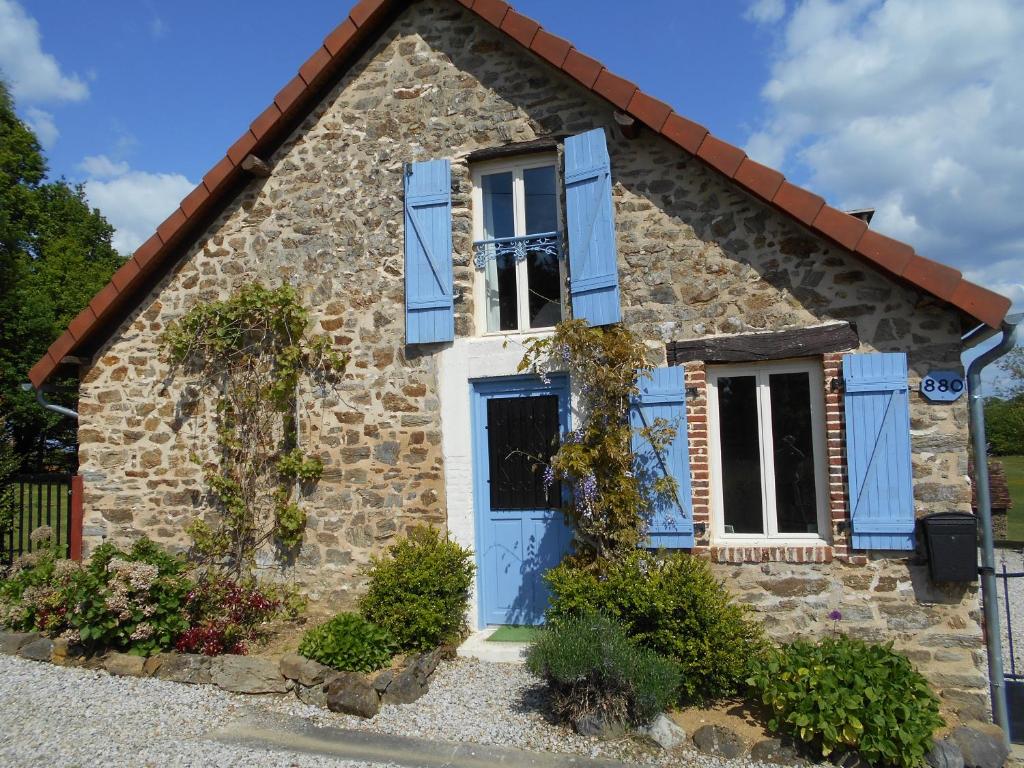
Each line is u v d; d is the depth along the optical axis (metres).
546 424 6.80
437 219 6.95
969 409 5.47
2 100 19.27
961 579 5.25
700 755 4.61
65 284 20.67
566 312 6.71
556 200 6.99
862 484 5.56
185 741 4.84
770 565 5.78
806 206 5.53
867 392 5.58
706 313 6.08
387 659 5.96
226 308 7.46
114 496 7.79
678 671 4.98
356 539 7.05
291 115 7.43
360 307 7.22
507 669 6.02
